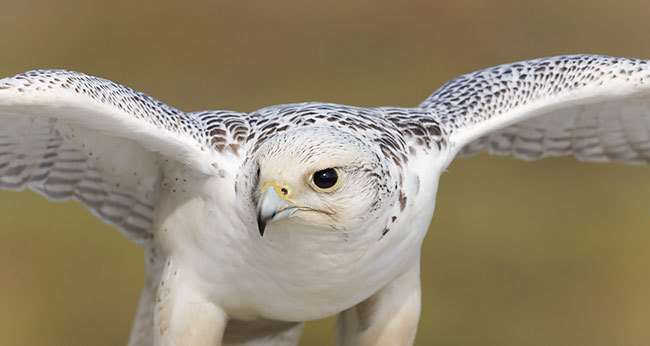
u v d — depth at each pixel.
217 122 8.19
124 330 14.95
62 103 7.60
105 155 8.66
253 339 9.17
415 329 8.81
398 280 8.67
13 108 7.65
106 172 8.81
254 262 8.03
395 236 7.86
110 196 9.01
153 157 8.55
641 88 8.63
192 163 7.98
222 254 8.12
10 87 7.55
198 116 8.38
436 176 8.18
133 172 8.75
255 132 8.05
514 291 15.77
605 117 9.56
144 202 8.98
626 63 8.75
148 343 9.26
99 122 7.80
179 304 8.38
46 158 8.79
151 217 9.07
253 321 8.81
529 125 9.72
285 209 7.30
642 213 17.59
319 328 14.50
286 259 7.87
